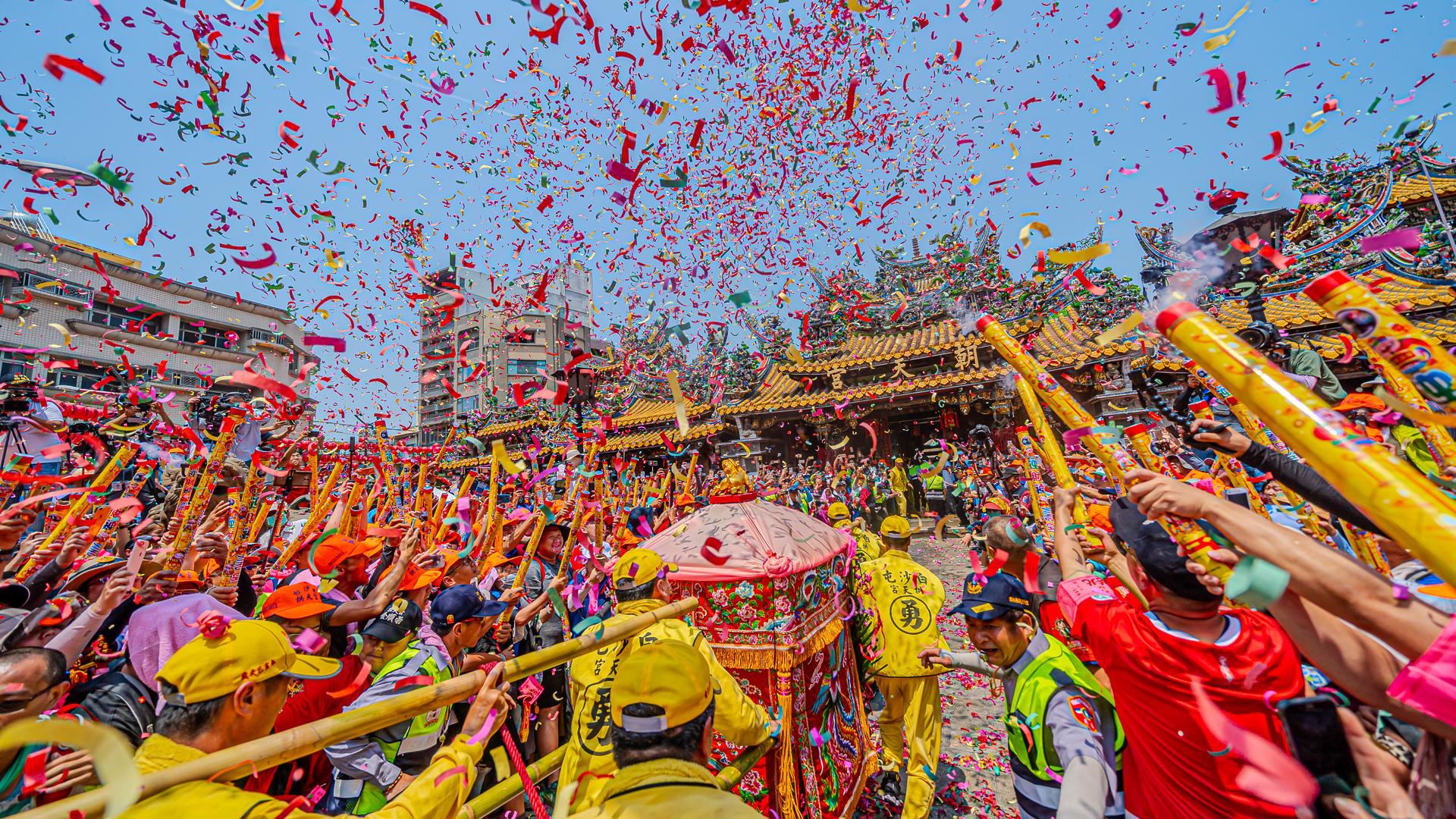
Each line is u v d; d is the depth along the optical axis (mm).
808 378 18922
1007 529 2959
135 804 1228
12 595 2572
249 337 24609
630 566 3141
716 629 3279
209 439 4504
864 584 4066
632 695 1807
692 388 21547
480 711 1677
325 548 3684
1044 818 2062
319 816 1415
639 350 21734
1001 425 15453
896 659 3803
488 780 3391
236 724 1665
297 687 2691
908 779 3641
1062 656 2252
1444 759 1191
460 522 4512
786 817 2975
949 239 17812
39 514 3559
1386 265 9477
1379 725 1563
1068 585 2057
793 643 3141
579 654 1933
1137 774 1928
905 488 16359
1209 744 1500
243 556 3549
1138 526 1778
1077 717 2016
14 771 1570
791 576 3277
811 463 19000
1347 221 7496
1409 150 9734
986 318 2055
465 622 3195
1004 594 2328
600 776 2449
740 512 3723
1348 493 797
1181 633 1609
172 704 1598
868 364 18094
